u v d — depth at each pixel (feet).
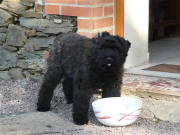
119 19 13.11
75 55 11.35
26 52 13.88
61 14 13.05
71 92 12.38
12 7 13.89
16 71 14.15
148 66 14.06
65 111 12.03
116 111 10.80
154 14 18.16
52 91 12.01
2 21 14.10
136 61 14.02
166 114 11.45
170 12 19.10
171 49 16.42
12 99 12.82
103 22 12.82
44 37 13.56
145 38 14.25
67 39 11.79
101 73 10.95
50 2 13.19
